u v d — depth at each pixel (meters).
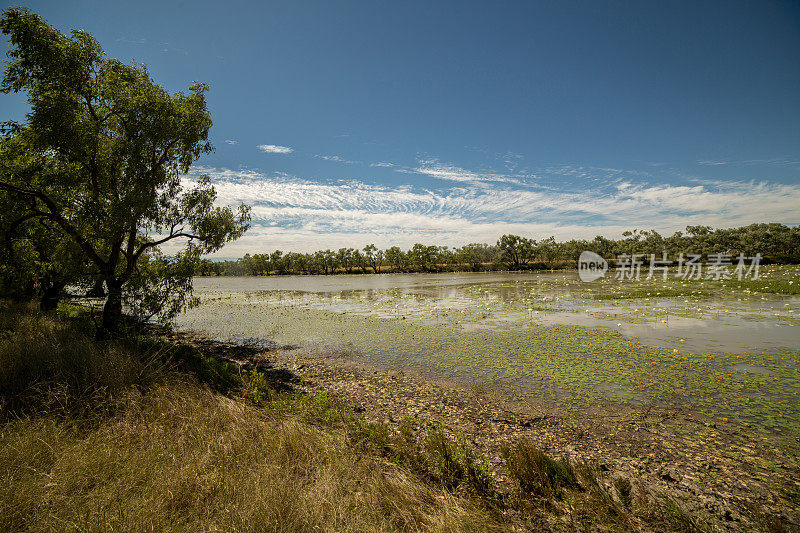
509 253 93.00
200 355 11.53
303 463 5.05
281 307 27.73
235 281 81.19
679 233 85.94
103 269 12.70
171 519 3.83
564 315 19.45
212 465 4.81
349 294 37.25
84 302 22.30
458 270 97.00
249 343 15.53
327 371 11.27
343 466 4.89
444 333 16.14
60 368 7.49
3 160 11.63
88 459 4.73
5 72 10.98
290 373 11.12
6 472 4.36
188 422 6.02
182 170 14.16
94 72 12.26
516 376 10.13
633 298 25.34
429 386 9.61
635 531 4.00
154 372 7.98
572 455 5.88
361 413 7.85
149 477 4.52
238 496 4.15
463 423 7.25
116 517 3.69
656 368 10.17
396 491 4.43
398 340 15.22
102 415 6.17
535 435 6.65
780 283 28.44
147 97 12.12
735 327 15.01
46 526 3.56
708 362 10.50
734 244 75.88
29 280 15.80
